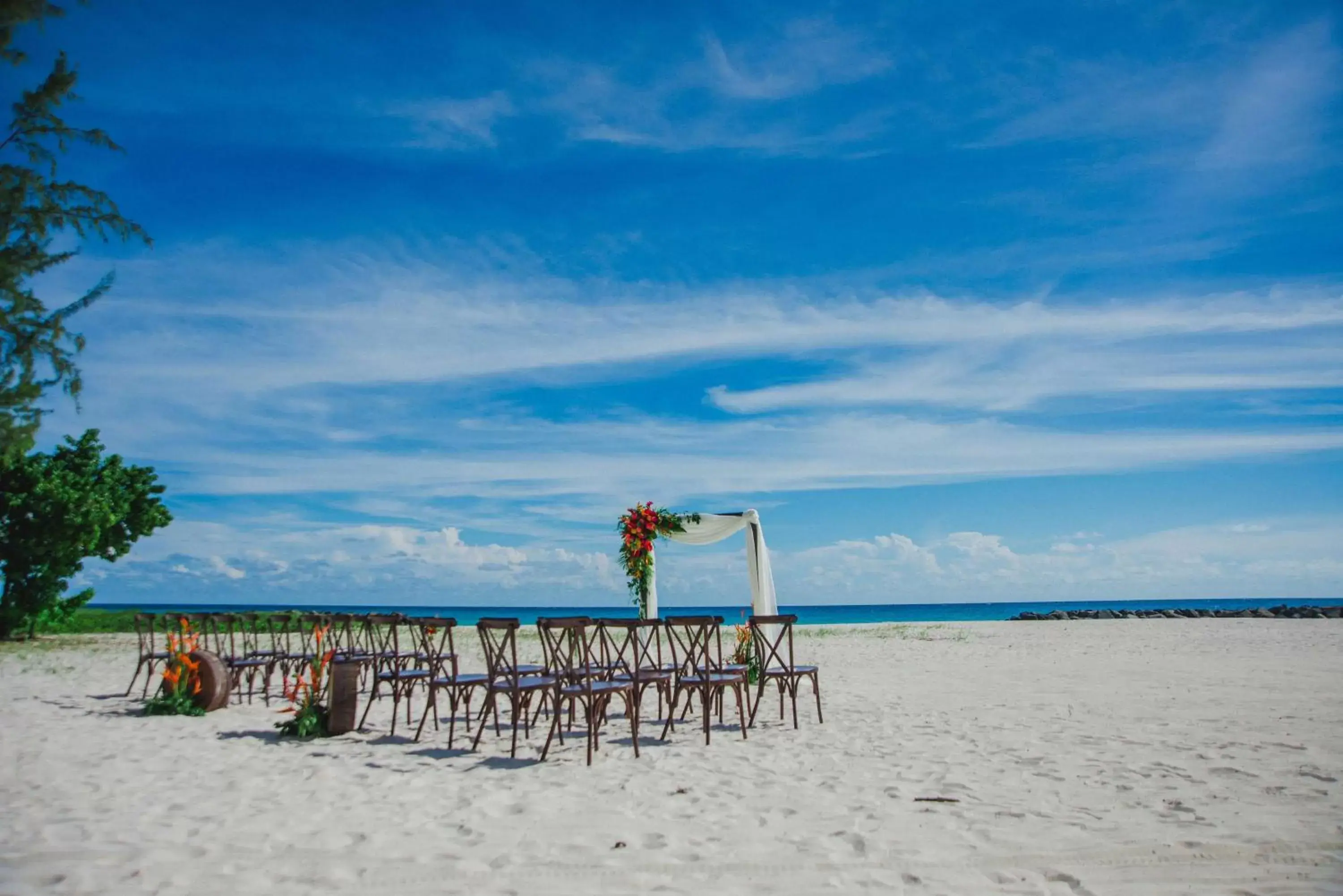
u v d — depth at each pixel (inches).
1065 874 139.8
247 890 135.3
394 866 146.5
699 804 188.7
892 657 595.2
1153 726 281.4
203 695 323.9
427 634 293.6
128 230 295.1
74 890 135.0
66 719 305.7
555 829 169.3
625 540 465.4
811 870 143.5
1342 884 135.0
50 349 291.4
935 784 204.4
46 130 285.0
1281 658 549.0
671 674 306.7
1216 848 151.8
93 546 704.4
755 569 459.5
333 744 266.2
